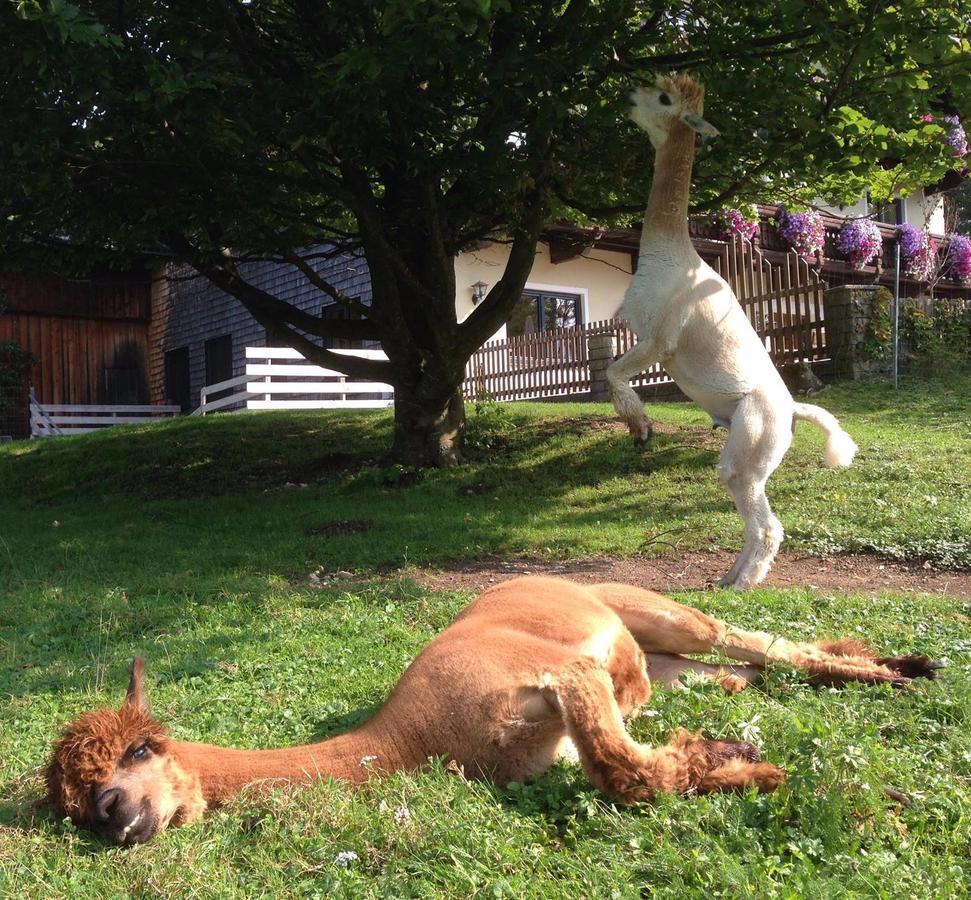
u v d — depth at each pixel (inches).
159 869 116.7
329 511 433.7
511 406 637.9
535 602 158.2
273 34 434.6
